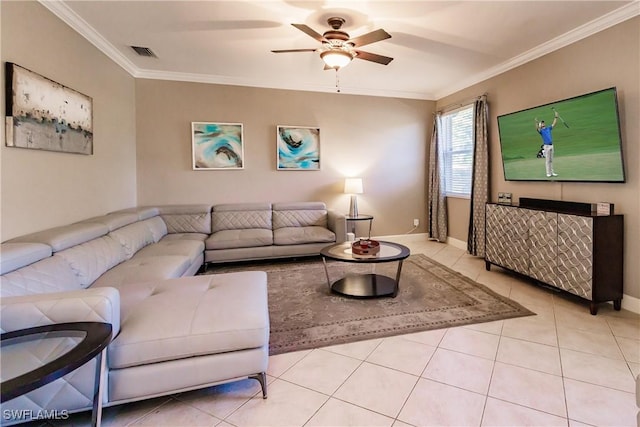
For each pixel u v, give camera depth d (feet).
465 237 15.99
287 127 15.58
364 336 7.47
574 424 4.76
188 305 5.49
